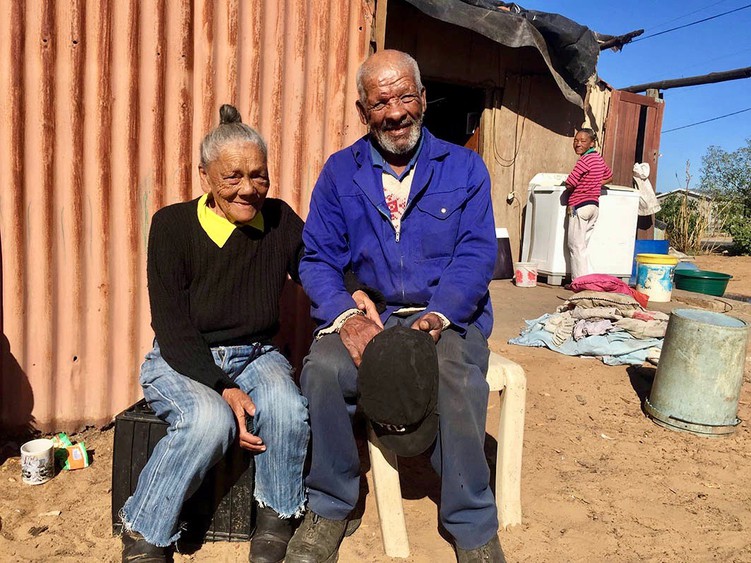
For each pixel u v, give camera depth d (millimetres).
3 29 2689
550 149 8750
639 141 9969
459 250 2391
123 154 2943
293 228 2611
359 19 3324
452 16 6418
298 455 2178
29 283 2881
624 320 4582
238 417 2117
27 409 2967
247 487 2254
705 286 7477
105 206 2941
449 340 2197
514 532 2377
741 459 3045
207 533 2297
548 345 4688
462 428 2076
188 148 3070
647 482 2789
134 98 2922
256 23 3094
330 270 2459
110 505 2498
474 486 2107
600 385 3975
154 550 2068
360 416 2404
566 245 7699
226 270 2354
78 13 2779
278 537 2221
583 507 2566
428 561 2207
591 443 3182
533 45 7012
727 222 15195
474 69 7906
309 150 3328
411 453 2070
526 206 8477
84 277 2959
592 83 8812
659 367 3488
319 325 2398
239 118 2424
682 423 3336
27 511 2439
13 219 2805
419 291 2420
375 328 2176
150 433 2221
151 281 2279
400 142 2338
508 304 6430
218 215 2371
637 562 2205
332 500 2254
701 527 2438
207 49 3029
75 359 3000
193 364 2193
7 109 2734
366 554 2244
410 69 2301
